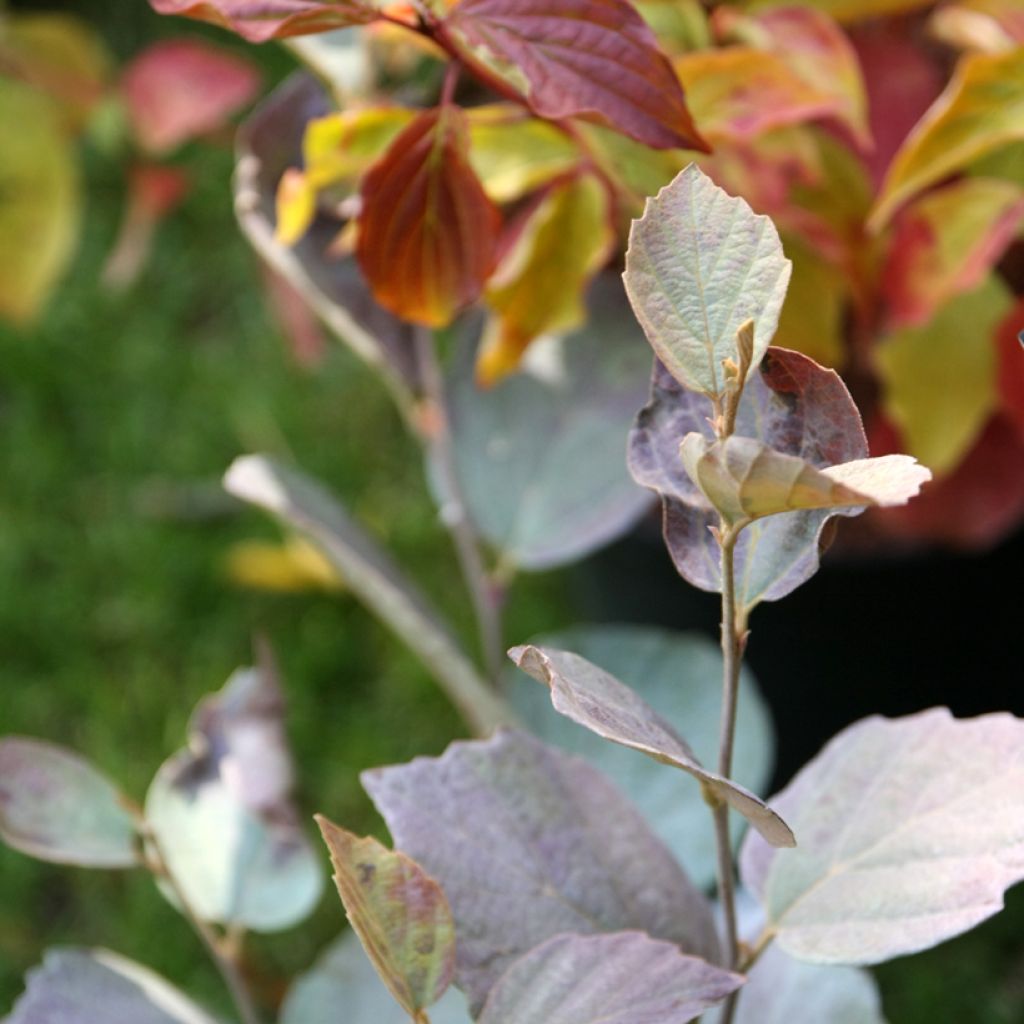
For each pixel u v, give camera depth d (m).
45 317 1.43
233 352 1.42
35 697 1.17
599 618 0.97
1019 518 0.82
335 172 0.62
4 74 0.95
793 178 0.67
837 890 0.52
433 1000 0.50
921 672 0.89
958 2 0.71
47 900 1.06
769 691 0.91
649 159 0.62
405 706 1.14
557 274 0.65
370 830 1.05
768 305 0.48
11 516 1.29
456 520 0.70
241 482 0.67
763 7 0.67
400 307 0.60
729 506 0.47
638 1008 0.50
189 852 0.62
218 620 1.22
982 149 0.61
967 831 0.52
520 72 0.55
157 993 0.59
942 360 0.73
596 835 0.54
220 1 0.55
